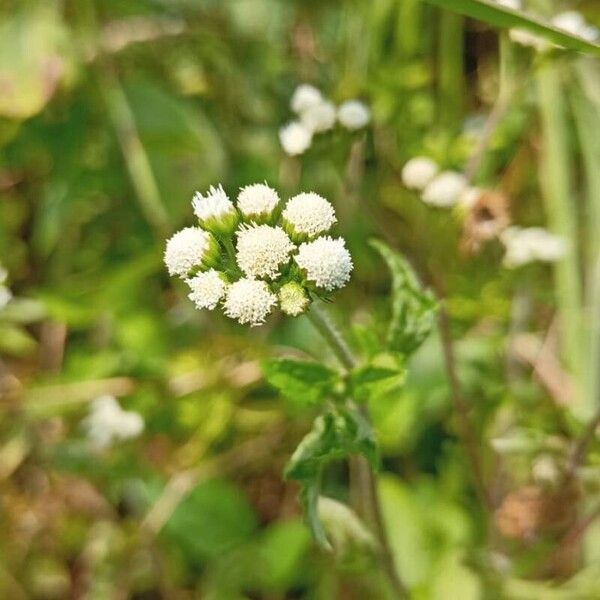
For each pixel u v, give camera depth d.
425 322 0.15
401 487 0.21
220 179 0.25
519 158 0.24
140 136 0.25
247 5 0.27
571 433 0.20
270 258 0.14
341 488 0.22
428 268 0.21
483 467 0.21
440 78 0.25
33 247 0.26
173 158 0.25
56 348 0.25
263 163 0.25
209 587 0.21
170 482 0.22
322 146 0.19
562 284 0.22
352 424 0.14
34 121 0.24
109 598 0.22
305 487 0.14
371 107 0.23
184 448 0.23
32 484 0.23
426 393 0.21
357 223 0.23
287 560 0.21
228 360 0.23
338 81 0.25
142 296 0.24
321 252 0.14
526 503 0.19
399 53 0.25
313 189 0.24
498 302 0.22
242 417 0.23
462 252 0.20
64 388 0.22
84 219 0.26
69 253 0.25
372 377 0.14
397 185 0.23
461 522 0.21
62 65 0.24
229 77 0.26
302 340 0.23
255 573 0.21
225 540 0.22
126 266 0.22
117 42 0.26
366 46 0.25
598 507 0.19
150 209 0.24
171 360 0.23
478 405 0.22
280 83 0.26
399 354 0.15
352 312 0.23
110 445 0.22
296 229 0.14
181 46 0.27
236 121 0.26
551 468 0.18
